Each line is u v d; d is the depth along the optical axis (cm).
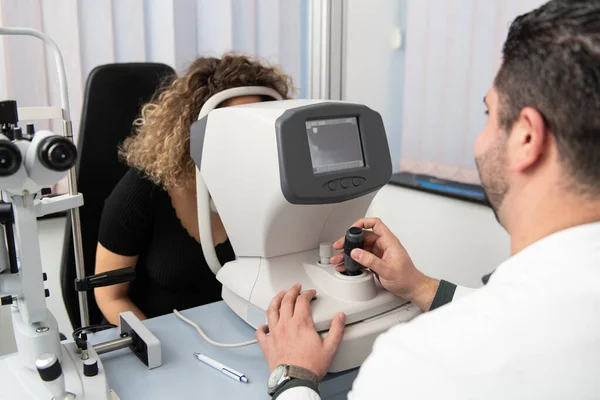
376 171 88
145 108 131
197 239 128
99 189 145
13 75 163
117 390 79
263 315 92
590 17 48
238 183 88
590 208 51
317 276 92
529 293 47
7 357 82
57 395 70
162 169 117
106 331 97
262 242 90
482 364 45
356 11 204
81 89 172
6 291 76
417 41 190
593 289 46
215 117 90
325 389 82
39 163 65
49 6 163
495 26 164
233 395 78
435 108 188
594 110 47
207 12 185
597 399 43
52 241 187
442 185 189
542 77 50
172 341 93
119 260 127
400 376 48
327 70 205
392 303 91
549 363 43
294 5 200
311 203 83
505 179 56
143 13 176
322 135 84
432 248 195
